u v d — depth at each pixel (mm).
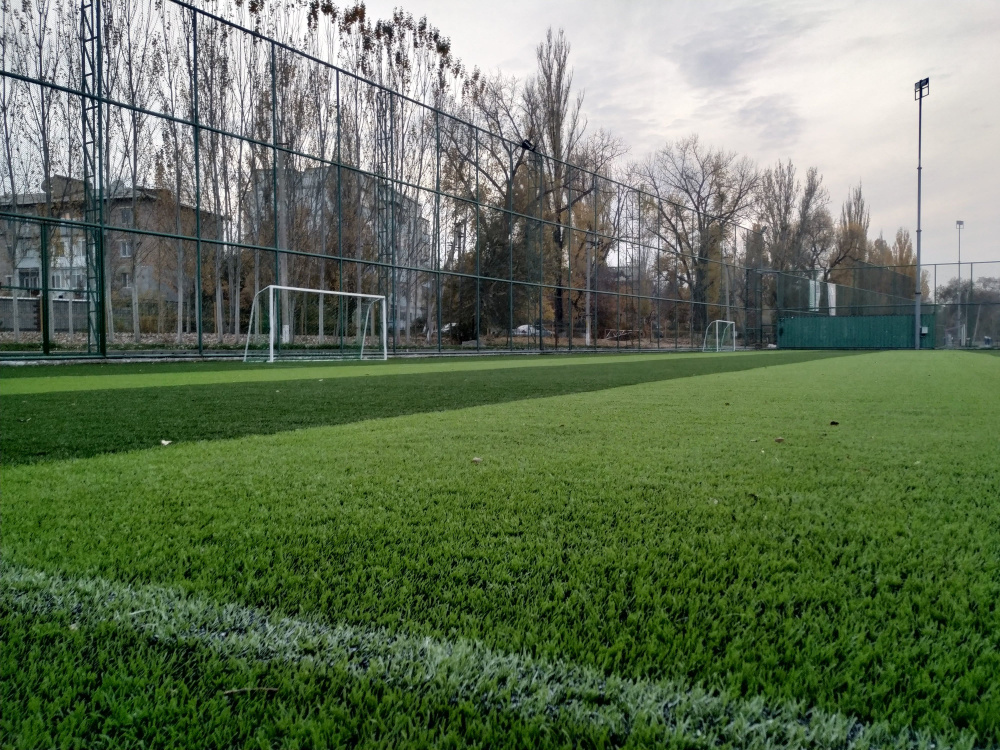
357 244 15047
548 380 6977
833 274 30609
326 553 1304
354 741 709
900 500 1749
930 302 27812
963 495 1807
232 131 13758
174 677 841
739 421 3482
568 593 1106
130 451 2520
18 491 1832
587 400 4727
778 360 13938
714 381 6887
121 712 757
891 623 983
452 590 1114
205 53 13398
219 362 11812
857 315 28875
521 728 734
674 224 24609
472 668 860
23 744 694
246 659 886
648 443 2730
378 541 1378
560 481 1979
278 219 13875
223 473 2094
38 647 917
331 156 14641
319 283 14375
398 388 5809
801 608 1039
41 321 11102
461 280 17031
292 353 13891
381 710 772
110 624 986
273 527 1478
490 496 1785
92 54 10641
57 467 2189
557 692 806
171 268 12617
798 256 39000
